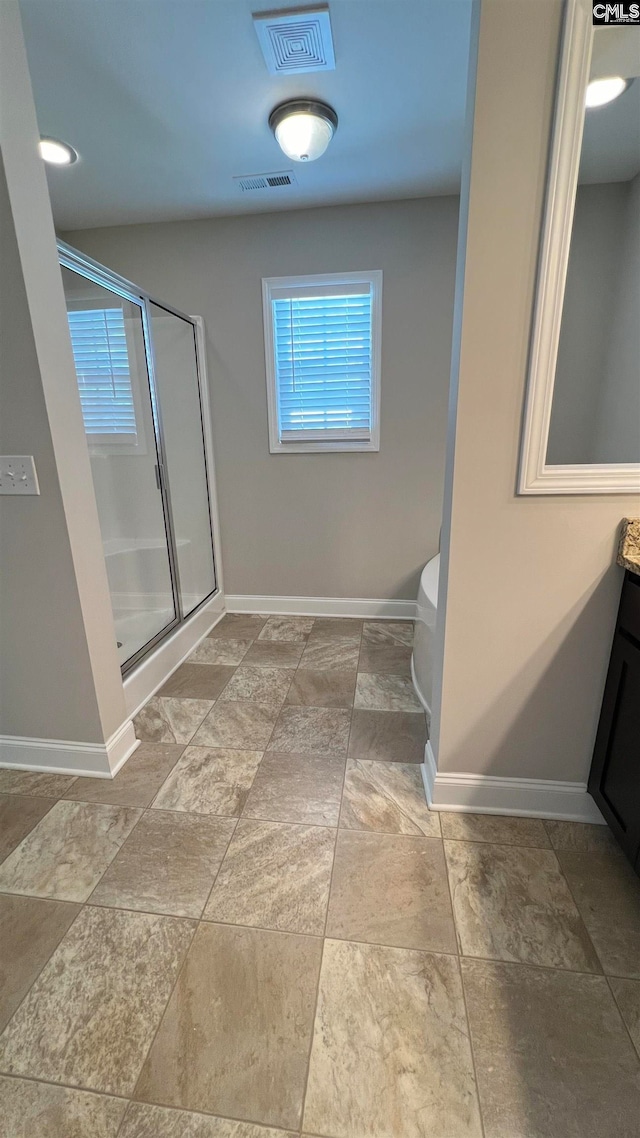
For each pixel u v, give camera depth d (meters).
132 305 2.44
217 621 3.18
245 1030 0.99
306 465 2.98
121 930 1.20
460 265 1.20
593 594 1.33
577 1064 0.94
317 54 1.54
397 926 1.19
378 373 2.76
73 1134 0.85
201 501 3.07
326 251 2.62
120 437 2.64
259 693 2.29
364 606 3.20
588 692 1.41
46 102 1.72
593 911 1.23
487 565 1.33
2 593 1.60
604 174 1.11
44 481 1.47
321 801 1.60
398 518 3.01
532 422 1.20
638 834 1.19
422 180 2.31
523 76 1.01
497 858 1.38
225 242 2.68
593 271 1.15
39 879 1.33
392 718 2.08
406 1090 0.90
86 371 2.59
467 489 1.28
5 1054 0.96
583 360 1.20
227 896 1.28
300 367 2.82
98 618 1.67
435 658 1.56
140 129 1.89
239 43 1.50
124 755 1.82
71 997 1.06
